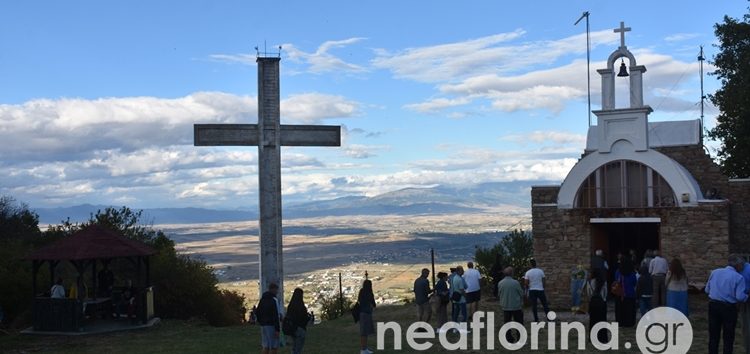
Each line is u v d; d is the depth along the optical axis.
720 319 13.83
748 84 33.97
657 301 21.05
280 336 16.50
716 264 25.09
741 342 17.00
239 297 44.56
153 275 32.22
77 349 19.89
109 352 19.17
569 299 26.72
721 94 35.47
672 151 28.77
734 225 27.61
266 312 15.14
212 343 20.20
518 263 35.47
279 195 21.69
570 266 26.88
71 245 23.47
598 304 17.52
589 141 30.11
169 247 35.16
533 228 27.50
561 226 27.09
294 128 21.97
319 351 18.00
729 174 35.56
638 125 26.33
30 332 22.81
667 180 25.86
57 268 31.38
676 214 25.67
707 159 28.23
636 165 26.50
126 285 27.48
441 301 20.23
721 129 35.81
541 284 21.02
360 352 17.66
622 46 27.09
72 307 22.80
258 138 21.64
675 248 25.67
